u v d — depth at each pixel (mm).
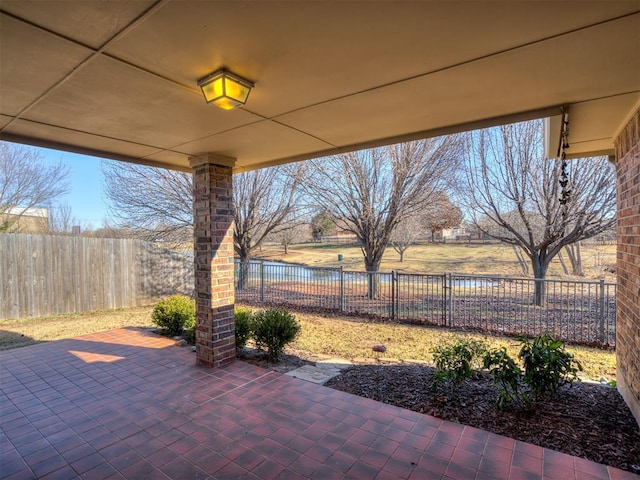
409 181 7789
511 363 2986
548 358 2908
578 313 7012
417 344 5250
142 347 4977
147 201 10430
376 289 8312
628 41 1681
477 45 1737
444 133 3143
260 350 4695
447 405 3107
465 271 13039
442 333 5906
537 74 2043
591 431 2660
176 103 2465
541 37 1659
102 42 1691
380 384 3613
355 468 2299
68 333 5887
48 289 7199
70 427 2832
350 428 2777
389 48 1771
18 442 2631
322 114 2721
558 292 8938
